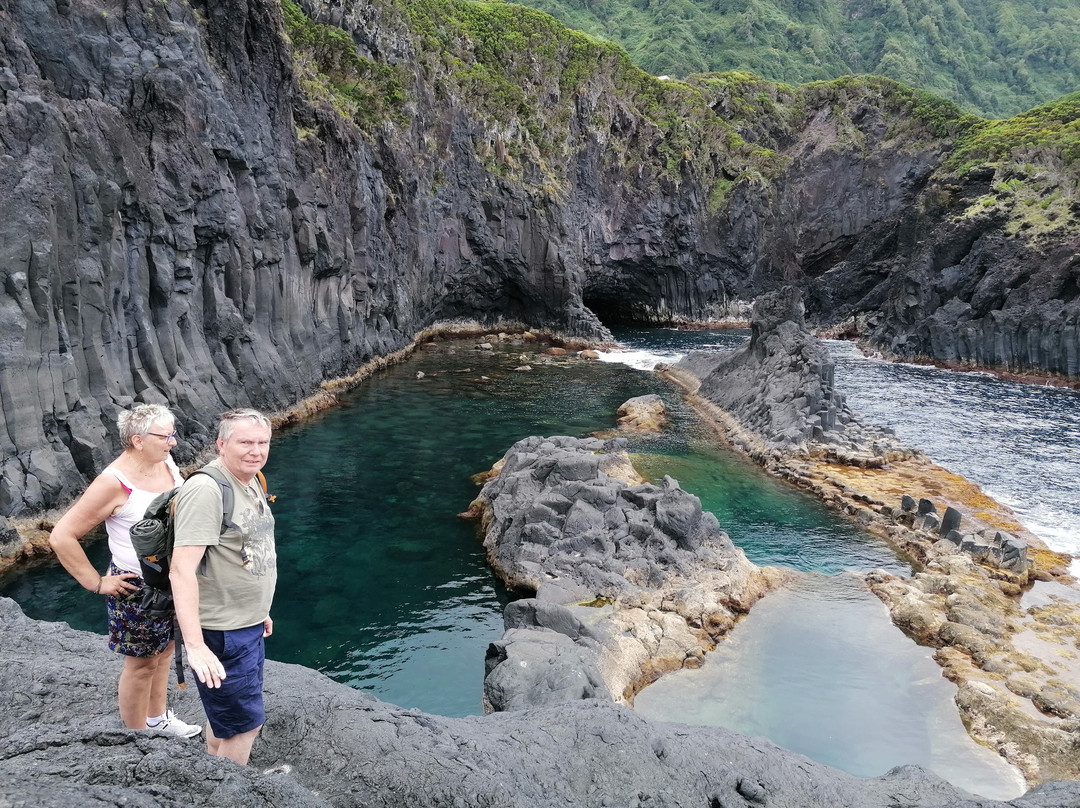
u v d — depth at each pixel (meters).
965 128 87.62
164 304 30.19
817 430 37.06
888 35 159.88
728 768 9.88
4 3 24.53
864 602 21.34
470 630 19.59
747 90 103.88
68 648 9.46
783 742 14.98
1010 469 35.22
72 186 24.75
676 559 21.98
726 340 80.06
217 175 33.25
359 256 51.44
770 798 9.55
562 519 23.62
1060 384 56.44
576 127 85.38
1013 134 78.25
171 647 6.94
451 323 78.44
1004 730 15.24
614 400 48.38
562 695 13.71
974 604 20.34
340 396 45.97
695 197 91.12
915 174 88.19
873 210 90.44
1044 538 26.70
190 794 5.51
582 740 9.67
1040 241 62.91
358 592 21.47
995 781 13.95
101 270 26.03
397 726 8.38
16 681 8.09
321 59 56.19
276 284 39.69
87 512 6.23
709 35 145.00
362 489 29.73
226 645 5.83
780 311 47.56
